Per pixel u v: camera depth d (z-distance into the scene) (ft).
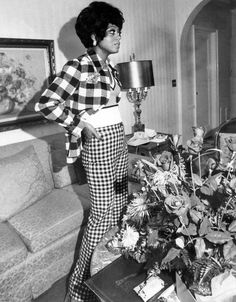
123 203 5.65
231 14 17.03
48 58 8.09
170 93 13.14
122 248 3.87
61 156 7.42
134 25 10.75
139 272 3.56
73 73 4.48
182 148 3.33
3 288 4.99
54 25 8.20
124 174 5.64
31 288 5.49
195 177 2.97
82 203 6.36
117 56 10.34
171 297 3.12
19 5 7.38
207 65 16.06
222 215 2.76
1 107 7.33
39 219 5.83
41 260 5.56
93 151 4.90
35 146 7.27
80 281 5.16
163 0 11.77
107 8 4.55
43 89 8.13
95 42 4.71
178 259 2.88
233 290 2.79
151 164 3.10
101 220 5.17
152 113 12.39
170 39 12.52
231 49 17.56
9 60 7.30
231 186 2.81
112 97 5.03
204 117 16.39
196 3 11.80
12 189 6.07
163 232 3.18
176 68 13.19
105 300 3.22
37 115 8.07
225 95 17.62
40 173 6.78
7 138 7.67
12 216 6.04
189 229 2.65
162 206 3.10
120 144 5.13
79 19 4.66
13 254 5.05
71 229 5.94
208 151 3.41
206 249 2.75
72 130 4.64
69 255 6.07
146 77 9.09
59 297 5.60
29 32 7.68
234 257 2.69
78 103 4.64
